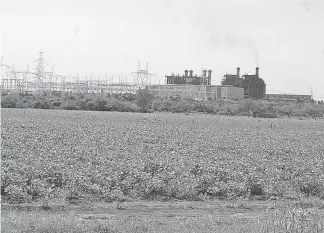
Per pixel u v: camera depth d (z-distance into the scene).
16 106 107.81
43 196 16.36
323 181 20.23
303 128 73.38
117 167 21.05
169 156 26.25
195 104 128.50
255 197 18.80
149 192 18.14
